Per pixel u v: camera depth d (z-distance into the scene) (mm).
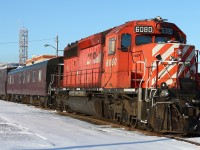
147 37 15133
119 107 15820
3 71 48219
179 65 13719
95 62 18844
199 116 12859
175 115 12797
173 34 15133
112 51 15992
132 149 9758
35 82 32094
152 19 15102
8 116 19219
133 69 15039
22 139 11141
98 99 18484
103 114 18234
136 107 14164
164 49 13797
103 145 10320
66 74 24625
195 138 12234
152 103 13141
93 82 18953
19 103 36906
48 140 11094
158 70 13602
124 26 15328
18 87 39031
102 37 17906
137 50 14883
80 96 20969
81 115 22172
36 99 32406
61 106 25531
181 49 13844
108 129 14320
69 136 12078
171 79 13617
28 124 15477
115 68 15680
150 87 13656
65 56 24906
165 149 9875
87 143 10641
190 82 13289
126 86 14945
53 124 15836
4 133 12352
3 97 47969
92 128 14656
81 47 21359
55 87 27062
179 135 13102
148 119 13328
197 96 13445
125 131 13734
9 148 9523
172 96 12984
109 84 16438
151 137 12211
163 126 12836
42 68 30016
